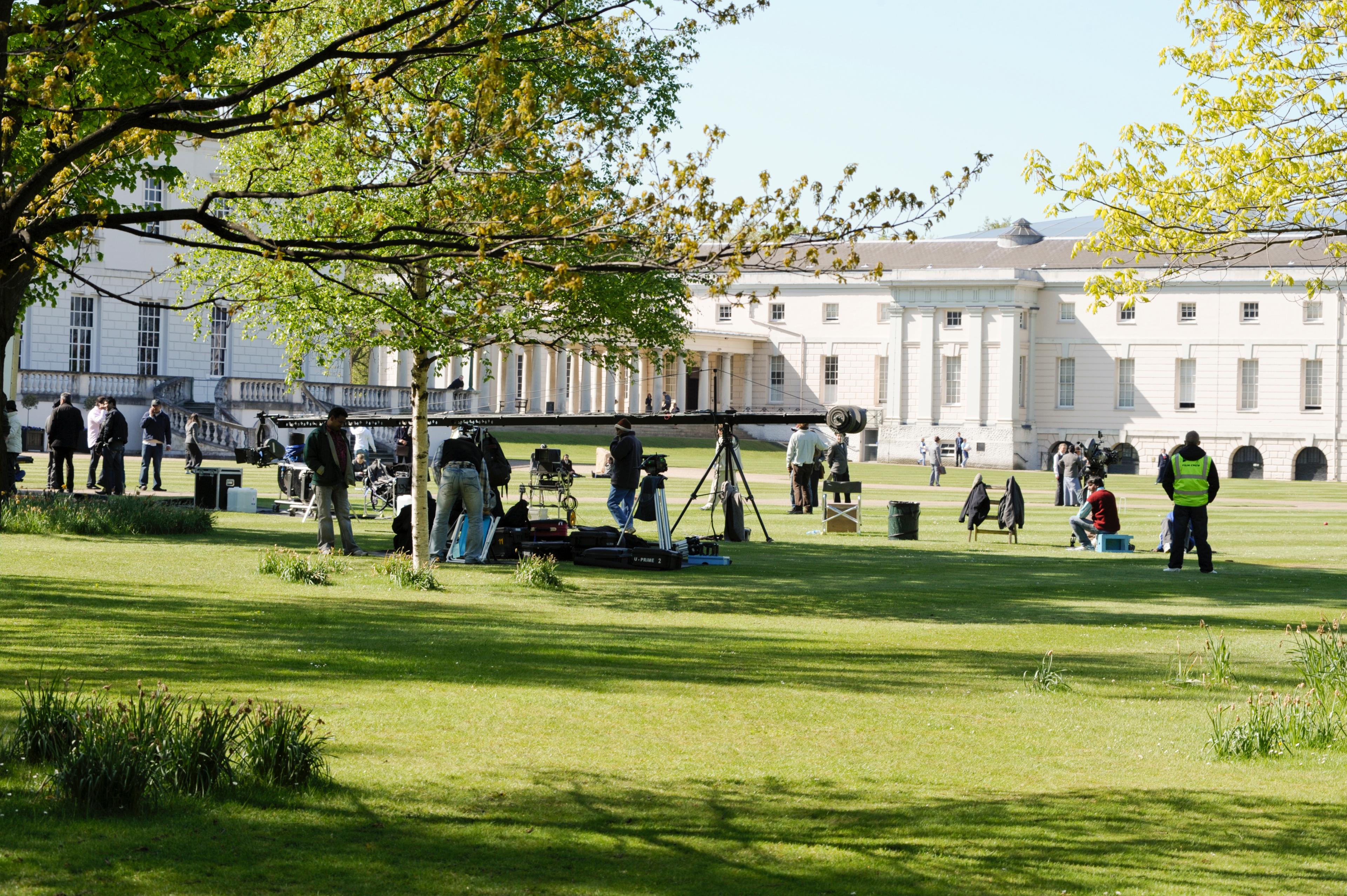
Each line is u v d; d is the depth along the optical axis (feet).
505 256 36.63
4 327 67.77
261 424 96.12
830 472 113.91
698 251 36.09
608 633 42.50
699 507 110.73
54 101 38.88
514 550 66.23
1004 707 31.89
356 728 26.89
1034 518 112.98
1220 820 22.29
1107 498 81.97
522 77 47.65
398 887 17.69
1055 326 295.69
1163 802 23.45
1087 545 82.79
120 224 36.58
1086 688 34.42
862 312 310.65
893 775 24.99
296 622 41.47
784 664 37.27
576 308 60.90
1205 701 33.06
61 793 20.48
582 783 23.57
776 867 19.25
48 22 35.88
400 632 40.52
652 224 36.47
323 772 23.27
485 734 26.99
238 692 29.53
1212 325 284.20
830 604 53.11
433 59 48.39
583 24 38.04
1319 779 25.44
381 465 98.27
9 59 37.58
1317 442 275.18
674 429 288.92
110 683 29.63
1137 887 18.70
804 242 36.14
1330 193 46.68
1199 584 62.39
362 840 19.67
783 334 318.04
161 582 50.52
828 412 64.90
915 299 298.35
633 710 29.99
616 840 20.30
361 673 32.78
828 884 18.57
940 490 159.84
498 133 37.83
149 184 191.42
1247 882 18.97
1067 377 295.48
